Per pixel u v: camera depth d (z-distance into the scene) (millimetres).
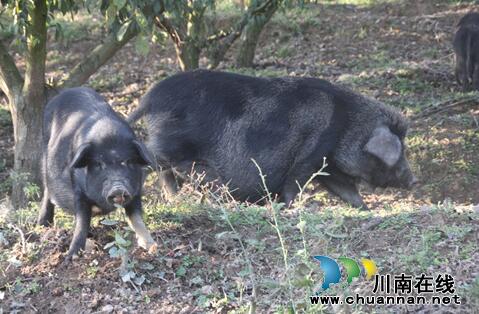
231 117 11031
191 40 17141
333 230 8141
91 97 8609
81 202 7711
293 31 21828
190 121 11062
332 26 21969
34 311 7438
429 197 13781
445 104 16578
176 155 11094
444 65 19484
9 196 14555
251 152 11031
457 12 22359
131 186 7316
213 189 11211
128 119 11203
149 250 7801
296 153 11094
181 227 8406
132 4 9781
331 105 11180
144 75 19922
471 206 9062
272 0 15938
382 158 11273
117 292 7473
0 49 13383
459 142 14852
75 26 22141
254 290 6820
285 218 8531
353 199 11609
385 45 20938
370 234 8094
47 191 8578
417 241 7875
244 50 19719
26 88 13219
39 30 12539
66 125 8227
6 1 11133
